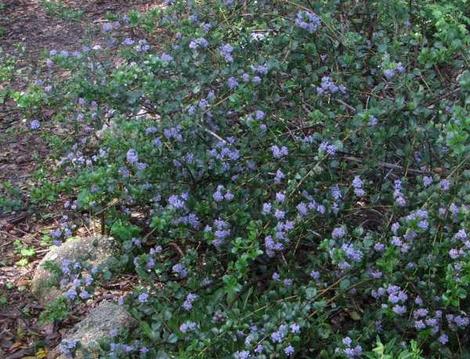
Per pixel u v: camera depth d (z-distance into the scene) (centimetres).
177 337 122
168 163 152
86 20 343
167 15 190
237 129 158
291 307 119
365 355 120
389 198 139
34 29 348
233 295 134
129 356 125
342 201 137
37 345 153
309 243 144
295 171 143
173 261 155
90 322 147
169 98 161
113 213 159
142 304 132
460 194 125
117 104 164
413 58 166
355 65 160
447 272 113
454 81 156
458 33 159
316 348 124
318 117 146
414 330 127
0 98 242
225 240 136
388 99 147
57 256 168
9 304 167
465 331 126
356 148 142
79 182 158
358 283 123
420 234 122
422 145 142
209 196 145
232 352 119
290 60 160
